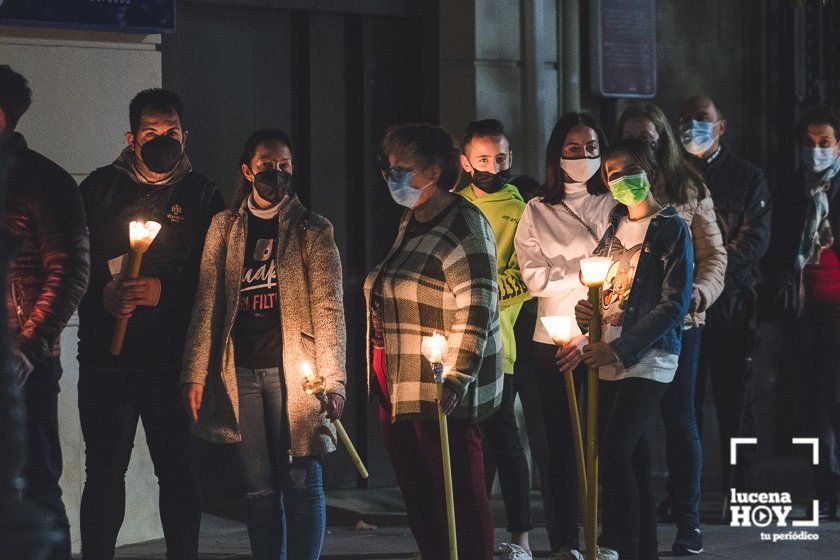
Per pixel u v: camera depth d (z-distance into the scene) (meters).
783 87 15.74
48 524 4.55
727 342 12.69
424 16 13.91
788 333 12.76
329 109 13.66
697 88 15.31
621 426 9.45
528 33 14.02
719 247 11.07
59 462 8.98
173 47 12.92
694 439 11.13
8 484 4.36
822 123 12.42
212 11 13.12
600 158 10.39
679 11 15.20
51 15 11.18
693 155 12.60
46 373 8.80
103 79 11.59
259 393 9.10
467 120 13.83
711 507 13.30
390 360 8.47
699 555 11.13
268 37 13.43
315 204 13.59
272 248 9.11
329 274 9.05
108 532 9.46
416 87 13.98
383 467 13.97
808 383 12.64
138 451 11.91
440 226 8.38
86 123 11.54
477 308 8.21
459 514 8.41
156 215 9.50
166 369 9.45
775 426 15.83
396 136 8.35
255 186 9.08
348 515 12.88
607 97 14.52
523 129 14.07
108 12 11.36
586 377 10.50
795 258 12.56
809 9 15.83
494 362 8.47
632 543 9.46
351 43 13.77
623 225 9.64
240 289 9.09
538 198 10.59
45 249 8.74
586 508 8.88
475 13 13.76
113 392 9.42
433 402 8.36
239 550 11.63
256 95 13.38
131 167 9.59
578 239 10.37
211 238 9.23
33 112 11.34
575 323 10.27
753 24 15.61
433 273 8.34
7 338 4.45
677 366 10.52
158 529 12.09
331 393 8.84
